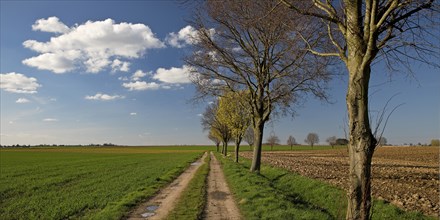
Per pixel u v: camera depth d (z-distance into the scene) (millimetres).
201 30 27172
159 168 42844
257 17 11688
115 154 109812
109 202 18125
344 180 24312
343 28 8883
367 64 8078
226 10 23422
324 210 15641
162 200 18094
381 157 64688
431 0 8070
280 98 29359
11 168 47562
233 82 30359
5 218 15141
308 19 11367
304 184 22719
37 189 25078
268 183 23500
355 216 7930
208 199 18094
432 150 98688
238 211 14875
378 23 7754
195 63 29250
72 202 18547
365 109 8086
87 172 39281
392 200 16453
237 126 52125
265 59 28141
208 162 56594
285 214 12844
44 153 116812
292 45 16078
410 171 32312
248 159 65062
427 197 17156
